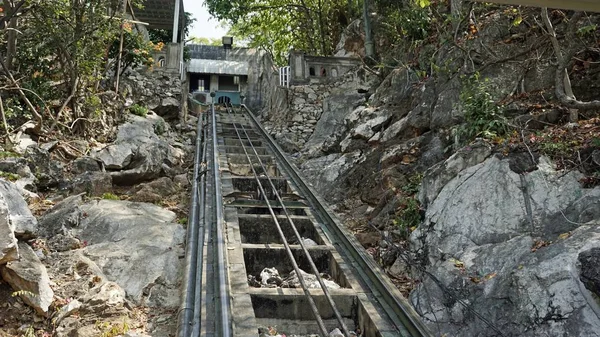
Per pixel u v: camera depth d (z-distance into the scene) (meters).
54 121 9.75
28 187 7.90
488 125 7.12
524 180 5.85
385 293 5.18
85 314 4.92
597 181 5.46
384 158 9.01
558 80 5.80
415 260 6.18
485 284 5.05
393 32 15.08
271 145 12.62
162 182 9.34
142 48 14.29
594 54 7.95
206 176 9.16
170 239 6.57
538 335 4.31
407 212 7.06
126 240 6.54
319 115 15.30
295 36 24.14
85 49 10.78
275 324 5.07
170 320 5.14
